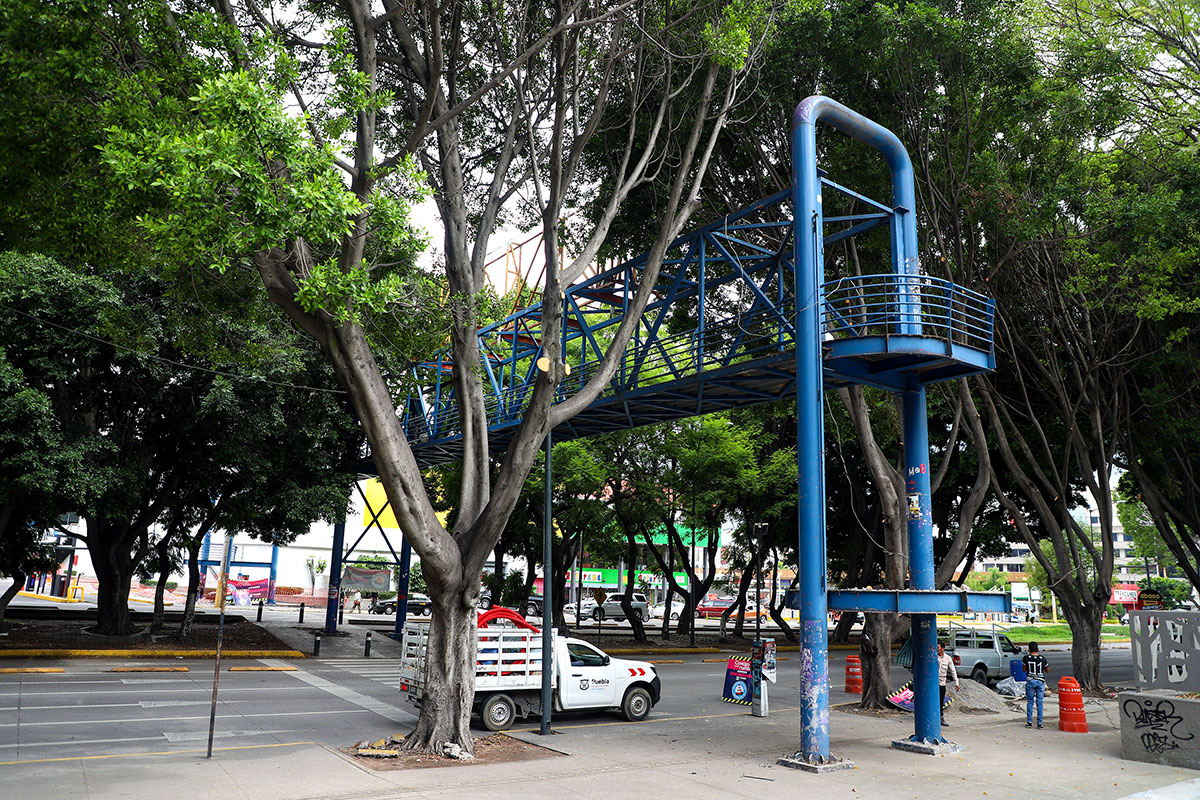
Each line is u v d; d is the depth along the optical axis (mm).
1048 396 23891
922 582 14031
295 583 62500
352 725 14961
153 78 9711
